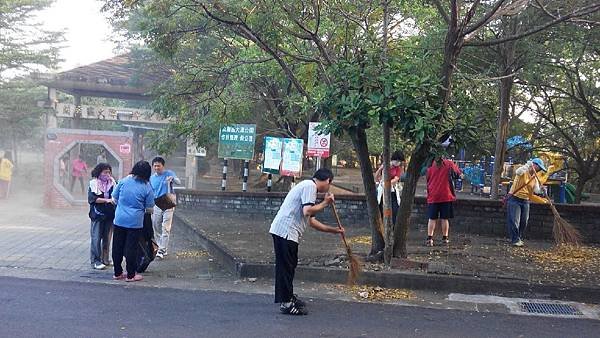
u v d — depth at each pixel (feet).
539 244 36.37
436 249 33.14
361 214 41.98
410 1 35.19
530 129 72.33
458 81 30.09
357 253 30.81
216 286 26.37
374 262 28.81
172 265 30.53
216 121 43.62
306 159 65.36
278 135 60.80
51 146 56.80
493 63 45.88
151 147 44.62
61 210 54.95
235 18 32.12
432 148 26.35
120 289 25.18
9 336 18.15
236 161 91.09
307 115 48.73
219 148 46.47
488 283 26.25
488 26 44.11
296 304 21.85
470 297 25.64
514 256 32.07
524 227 35.96
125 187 26.91
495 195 47.14
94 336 18.44
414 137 25.11
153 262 31.09
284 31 32.71
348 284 26.32
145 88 64.90
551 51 44.16
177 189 47.11
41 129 87.30
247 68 42.73
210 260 31.83
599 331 21.18
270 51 31.58
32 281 25.99
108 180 29.60
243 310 22.30
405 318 22.06
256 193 44.65
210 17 31.76
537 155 71.15
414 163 28.58
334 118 27.30
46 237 37.68
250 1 31.63
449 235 38.63
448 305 24.31
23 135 86.12
